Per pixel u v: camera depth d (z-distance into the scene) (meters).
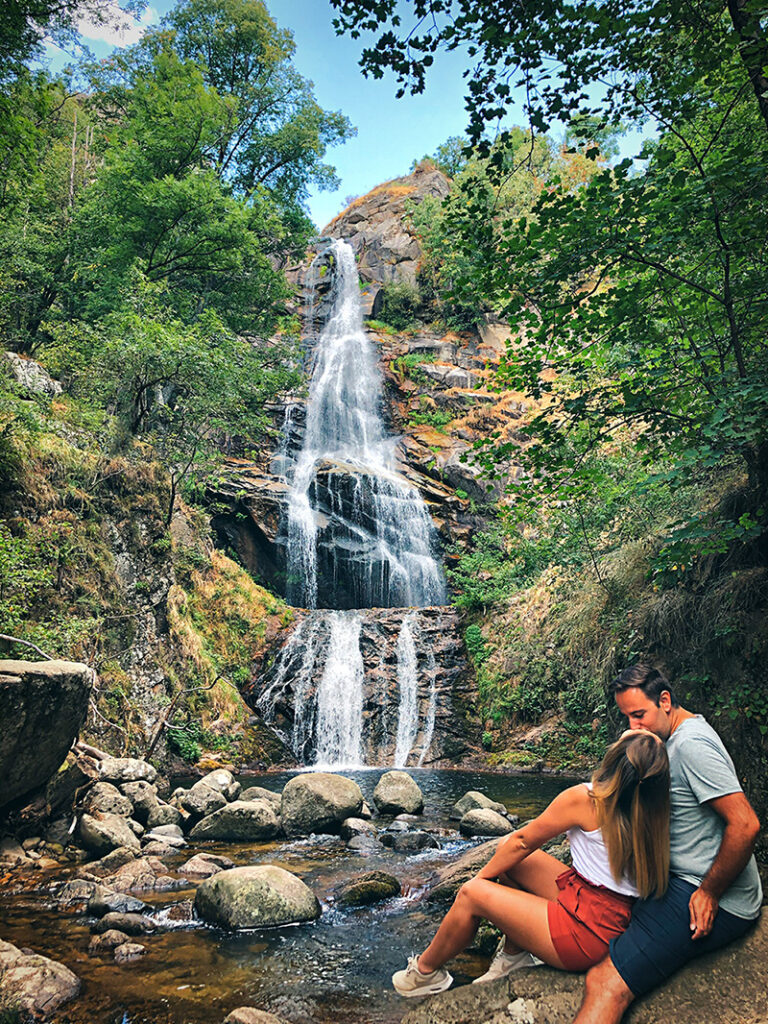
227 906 4.57
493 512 22.84
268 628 16.28
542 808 9.16
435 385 28.53
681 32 6.07
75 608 10.40
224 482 19.97
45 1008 3.31
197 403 15.41
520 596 16.80
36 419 11.26
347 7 5.64
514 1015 2.29
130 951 4.05
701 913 2.21
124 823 6.80
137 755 10.62
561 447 6.98
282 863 6.22
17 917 4.65
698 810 2.31
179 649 13.21
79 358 15.36
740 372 5.89
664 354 6.43
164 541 12.91
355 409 26.80
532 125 5.95
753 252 5.82
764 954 2.29
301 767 13.91
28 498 10.19
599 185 5.52
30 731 5.95
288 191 27.97
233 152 26.95
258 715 14.66
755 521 6.11
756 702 6.03
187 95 19.92
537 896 2.64
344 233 40.94
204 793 7.96
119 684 10.83
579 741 12.95
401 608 18.23
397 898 5.19
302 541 20.28
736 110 6.82
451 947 2.64
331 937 4.37
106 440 13.66
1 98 8.44
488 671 15.62
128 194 18.50
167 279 20.55
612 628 9.72
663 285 6.14
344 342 29.95
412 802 8.95
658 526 9.79
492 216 5.95
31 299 17.97
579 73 5.70
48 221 19.22
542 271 5.96
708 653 6.81
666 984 2.23
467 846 6.93
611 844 2.34
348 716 15.45
